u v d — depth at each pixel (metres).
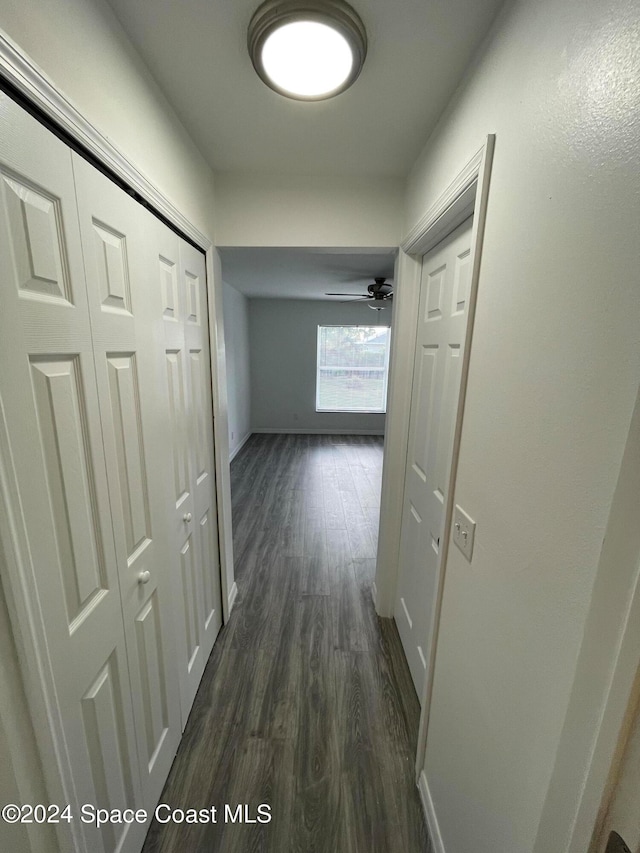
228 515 2.03
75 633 0.74
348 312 6.08
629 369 0.44
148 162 1.04
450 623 1.05
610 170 0.48
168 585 1.23
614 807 0.44
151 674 1.11
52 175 0.66
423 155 1.38
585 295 0.53
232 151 1.45
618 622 0.43
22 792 0.62
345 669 1.72
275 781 1.25
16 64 0.57
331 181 1.64
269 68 0.95
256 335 6.12
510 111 0.75
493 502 0.81
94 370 0.80
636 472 0.41
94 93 0.78
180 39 0.92
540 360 0.64
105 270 0.84
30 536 0.62
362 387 6.37
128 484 0.96
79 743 0.76
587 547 0.51
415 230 1.44
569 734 0.51
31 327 0.62
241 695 1.58
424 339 1.59
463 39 0.89
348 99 1.13
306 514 3.40
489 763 0.80
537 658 0.63
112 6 0.83
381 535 2.06
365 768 1.30
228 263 3.22
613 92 0.47
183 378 1.37
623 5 0.45
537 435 0.65
